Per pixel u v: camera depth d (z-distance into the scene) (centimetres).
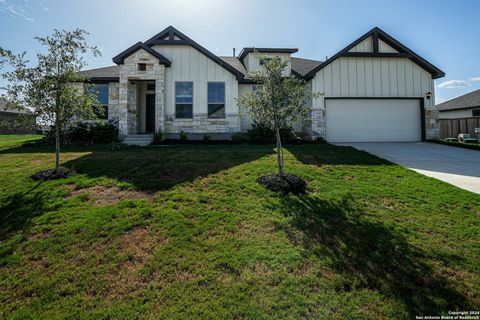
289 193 575
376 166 812
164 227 432
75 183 615
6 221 448
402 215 492
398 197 574
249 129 1430
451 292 305
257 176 675
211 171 710
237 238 405
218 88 1452
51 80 638
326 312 274
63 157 875
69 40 655
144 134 1457
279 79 648
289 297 293
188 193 566
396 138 1479
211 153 951
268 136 1334
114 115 1493
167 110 1427
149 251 373
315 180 665
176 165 762
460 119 1939
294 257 360
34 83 630
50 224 439
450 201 558
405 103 1486
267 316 268
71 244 388
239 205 515
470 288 312
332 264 347
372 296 296
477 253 379
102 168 725
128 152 972
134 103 1473
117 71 1597
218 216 468
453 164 906
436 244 400
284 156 917
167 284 313
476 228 449
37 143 1242
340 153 988
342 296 296
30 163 792
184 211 486
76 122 732
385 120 1475
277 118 654
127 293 300
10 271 335
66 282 317
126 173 682
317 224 448
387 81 1470
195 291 302
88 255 364
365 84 1462
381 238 411
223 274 329
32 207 495
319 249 378
